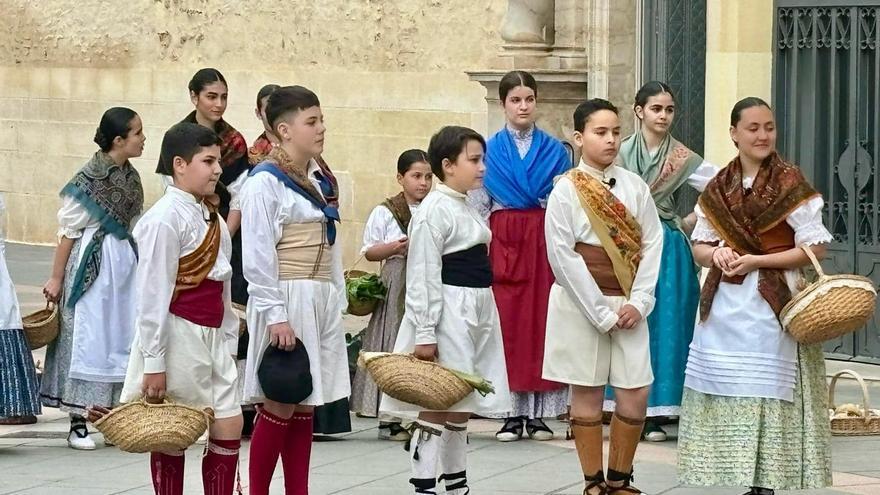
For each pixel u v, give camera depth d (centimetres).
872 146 1248
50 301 1030
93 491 892
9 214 2172
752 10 1257
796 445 787
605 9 1365
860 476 904
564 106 1390
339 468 945
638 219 812
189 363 735
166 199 738
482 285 827
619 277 805
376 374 786
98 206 1016
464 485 825
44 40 2114
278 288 775
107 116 1023
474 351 823
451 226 817
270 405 784
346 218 1758
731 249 789
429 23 1664
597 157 812
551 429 1063
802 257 781
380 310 1062
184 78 1944
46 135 2123
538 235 1028
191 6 1922
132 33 2000
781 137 1288
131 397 739
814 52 1266
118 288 1021
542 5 1388
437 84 1664
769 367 781
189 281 736
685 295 1005
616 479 822
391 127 1709
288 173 785
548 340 816
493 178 1038
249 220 773
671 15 1353
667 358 998
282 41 1816
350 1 1738
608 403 1017
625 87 1381
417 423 811
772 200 783
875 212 1248
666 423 1064
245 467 948
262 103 1027
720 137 1267
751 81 1263
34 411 1022
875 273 1252
